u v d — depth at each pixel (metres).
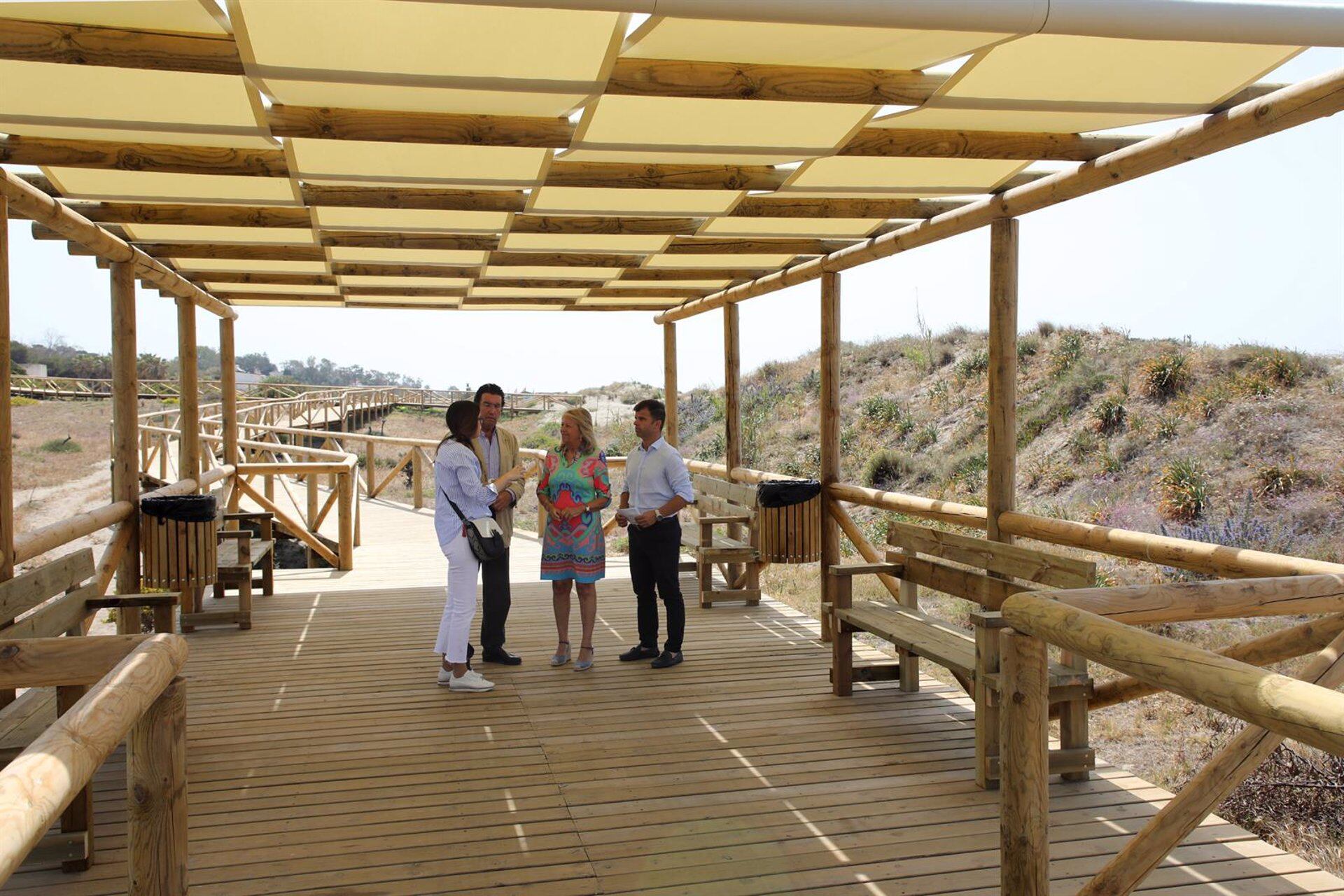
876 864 3.28
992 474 4.82
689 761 4.25
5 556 3.99
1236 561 3.44
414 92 3.33
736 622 7.11
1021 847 2.29
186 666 5.82
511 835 3.50
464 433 5.20
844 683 5.21
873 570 5.29
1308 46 2.79
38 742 1.44
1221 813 4.84
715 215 5.14
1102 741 6.17
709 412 23.62
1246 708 1.51
